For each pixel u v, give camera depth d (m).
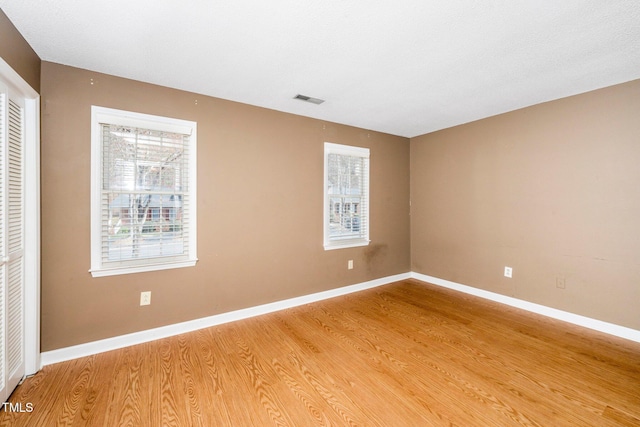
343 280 3.79
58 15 1.63
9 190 1.72
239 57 2.11
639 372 2.04
